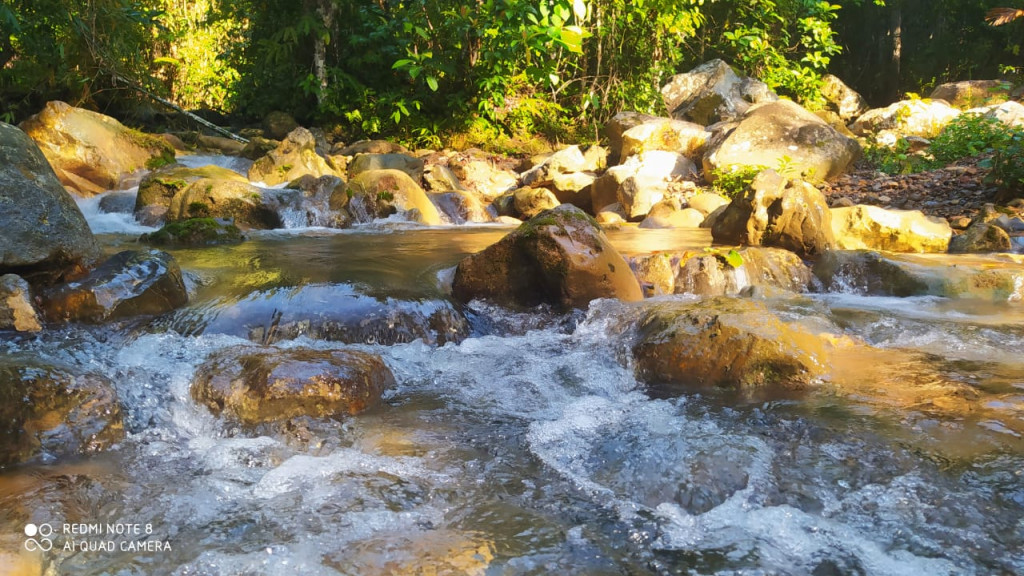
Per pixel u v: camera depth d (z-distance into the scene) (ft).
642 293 17.74
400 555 8.04
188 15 57.72
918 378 13.00
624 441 10.78
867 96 64.44
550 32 37.96
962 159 35.32
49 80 41.47
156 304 15.35
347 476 9.84
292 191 28.84
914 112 44.16
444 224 32.19
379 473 9.94
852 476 9.64
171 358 13.29
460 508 9.08
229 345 14.10
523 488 9.61
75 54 40.70
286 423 11.30
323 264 18.81
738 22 54.03
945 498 9.04
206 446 10.81
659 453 10.31
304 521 8.72
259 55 48.65
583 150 43.75
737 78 47.91
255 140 41.55
